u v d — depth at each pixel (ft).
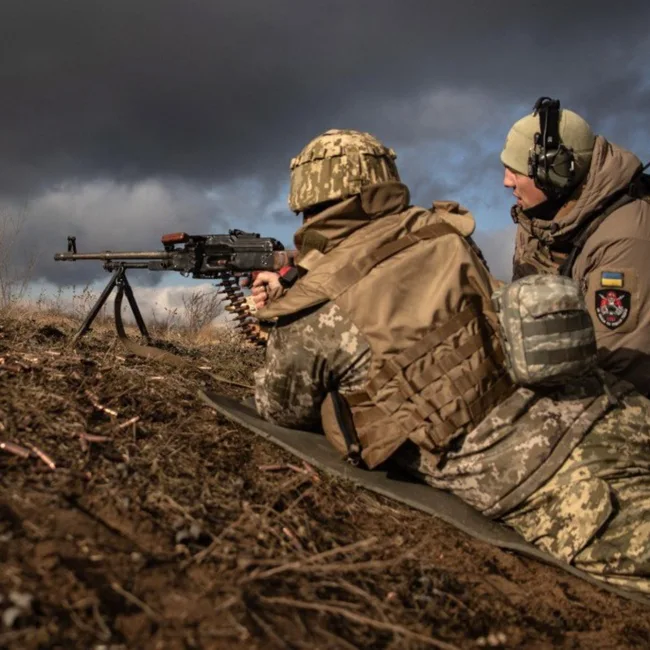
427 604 8.02
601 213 11.81
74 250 14.76
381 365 9.86
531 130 12.33
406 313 9.90
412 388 9.79
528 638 8.05
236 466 10.07
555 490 9.55
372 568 8.41
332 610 7.28
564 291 9.46
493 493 9.82
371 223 10.50
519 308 9.44
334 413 10.21
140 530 7.77
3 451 8.63
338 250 10.34
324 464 10.37
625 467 9.62
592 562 9.34
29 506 7.61
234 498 9.11
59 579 6.61
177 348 16.92
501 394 9.90
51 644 5.92
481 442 9.78
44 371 11.49
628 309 11.20
